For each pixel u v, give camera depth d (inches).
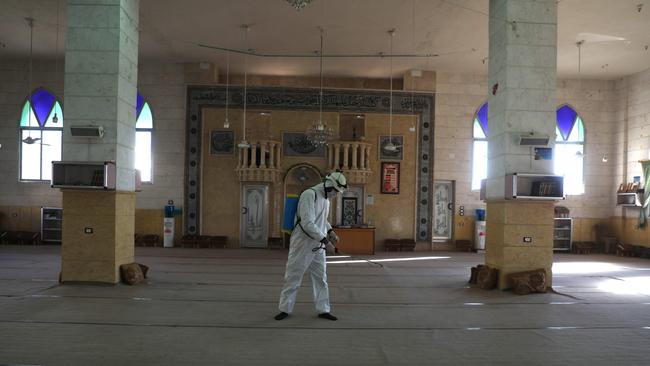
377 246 576.1
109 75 287.4
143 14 420.5
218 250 531.5
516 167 297.0
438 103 586.2
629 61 527.5
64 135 287.7
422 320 212.5
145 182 571.2
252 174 549.3
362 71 585.9
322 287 211.5
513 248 292.4
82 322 198.1
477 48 498.0
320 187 209.0
